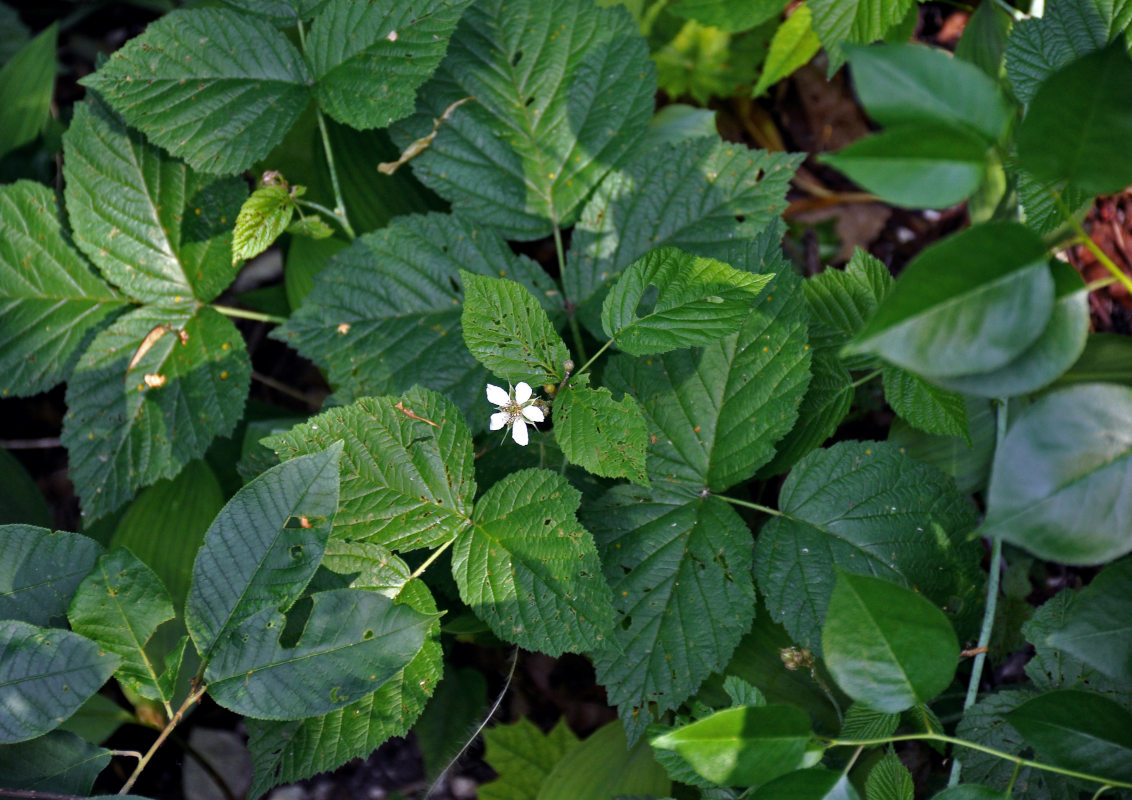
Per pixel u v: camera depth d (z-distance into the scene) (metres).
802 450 0.96
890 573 0.92
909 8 0.98
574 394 0.89
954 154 0.77
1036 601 0.99
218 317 0.98
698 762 0.83
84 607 0.87
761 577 0.93
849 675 0.83
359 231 1.01
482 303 0.89
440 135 0.98
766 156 0.96
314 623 0.86
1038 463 0.79
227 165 0.95
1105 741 0.83
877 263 0.94
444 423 0.90
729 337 0.94
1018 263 0.77
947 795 0.83
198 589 0.87
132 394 0.97
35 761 0.87
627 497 0.94
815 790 0.83
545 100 0.98
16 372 0.98
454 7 0.95
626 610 0.92
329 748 0.89
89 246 0.97
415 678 0.89
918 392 0.93
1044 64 0.92
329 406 0.96
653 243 0.96
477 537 0.90
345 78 0.95
